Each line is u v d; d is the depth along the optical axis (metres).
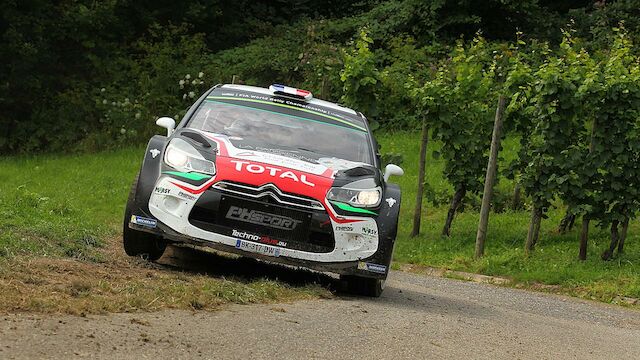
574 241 17.33
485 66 27.88
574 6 39.12
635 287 13.55
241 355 5.88
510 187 21.78
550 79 16.12
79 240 10.80
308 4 42.09
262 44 37.41
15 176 26.34
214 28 40.66
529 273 14.61
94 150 32.69
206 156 9.55
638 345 8.99
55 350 5.35
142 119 33.69
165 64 35.50
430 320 8.52
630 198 15.70
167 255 11.23
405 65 31.98
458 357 6.86
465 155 18.42
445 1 34.66
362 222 9.41
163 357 5.54
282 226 9.25
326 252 9.32
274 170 9.41
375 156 10.80
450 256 16.34
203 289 8.05
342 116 11.41
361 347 6.69
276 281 9.49
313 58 34.19
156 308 7.03
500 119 16.56
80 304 6.67
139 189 9.59
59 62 36.16
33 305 6.38
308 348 6.39
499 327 8.76
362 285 10.07
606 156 15.77
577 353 7.87
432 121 18.53
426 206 21.22
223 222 9.28
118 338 5.84
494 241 17.41
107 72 36.25
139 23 38.62
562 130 16.31
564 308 12.00
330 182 9.48
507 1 34.47
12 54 34.09
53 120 34.62
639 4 35.94
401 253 16.59
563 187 15.94
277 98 11.45
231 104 11.19
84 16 34.69
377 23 36.53
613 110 15.81
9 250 8.91
